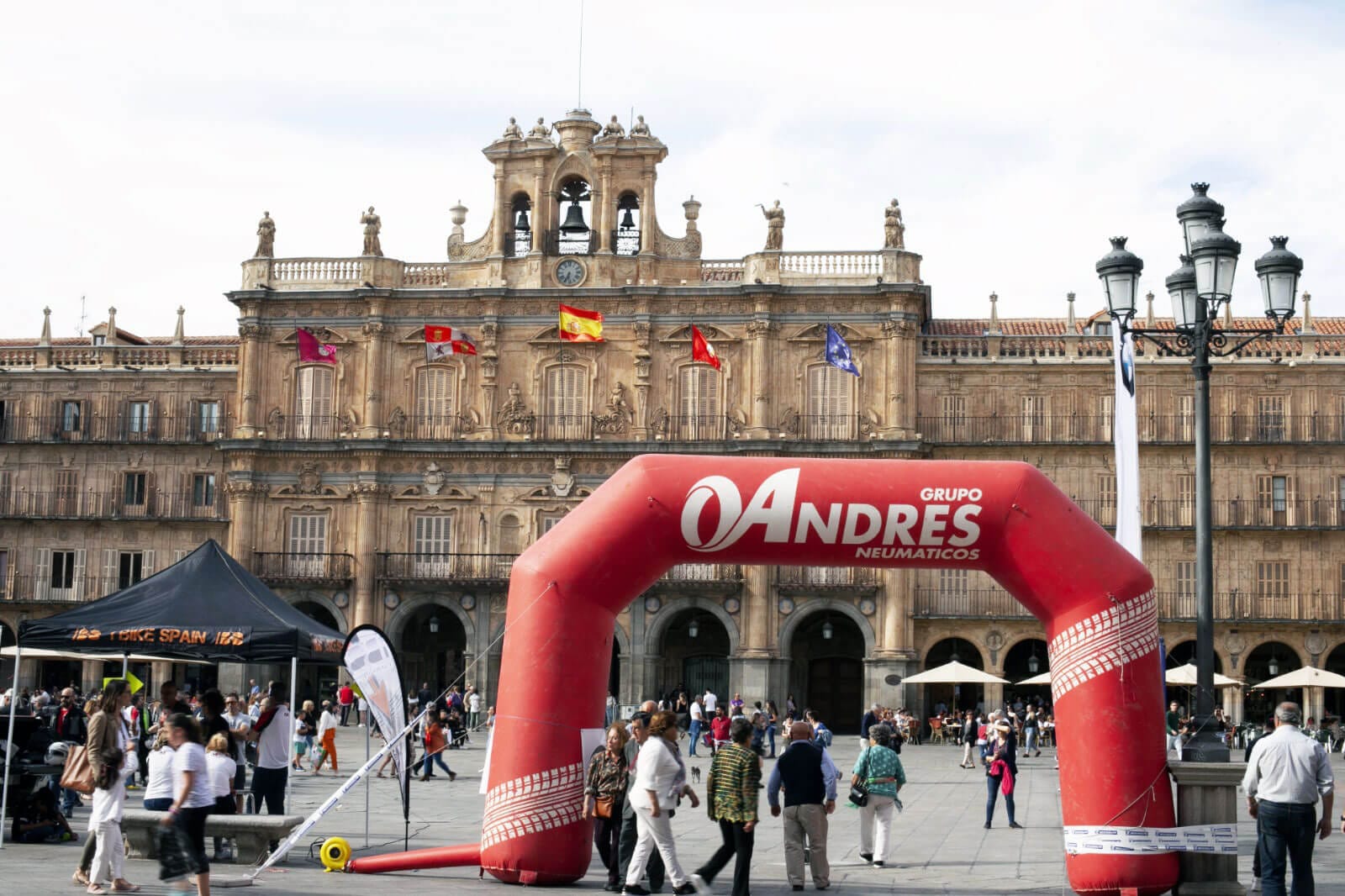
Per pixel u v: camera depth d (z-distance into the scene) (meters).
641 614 75.69
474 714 72.75
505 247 79.25
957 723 71.62
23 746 28.80
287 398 79.31
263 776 28.61
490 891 23.12
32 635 28.39
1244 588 75.06
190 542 80.88
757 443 75.56
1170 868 22.33
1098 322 79.19
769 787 24.39
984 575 75.50
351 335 79.25
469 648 76.50
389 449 77.75
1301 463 75.19
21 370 82.81
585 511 24.44
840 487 23.48
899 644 74.12
